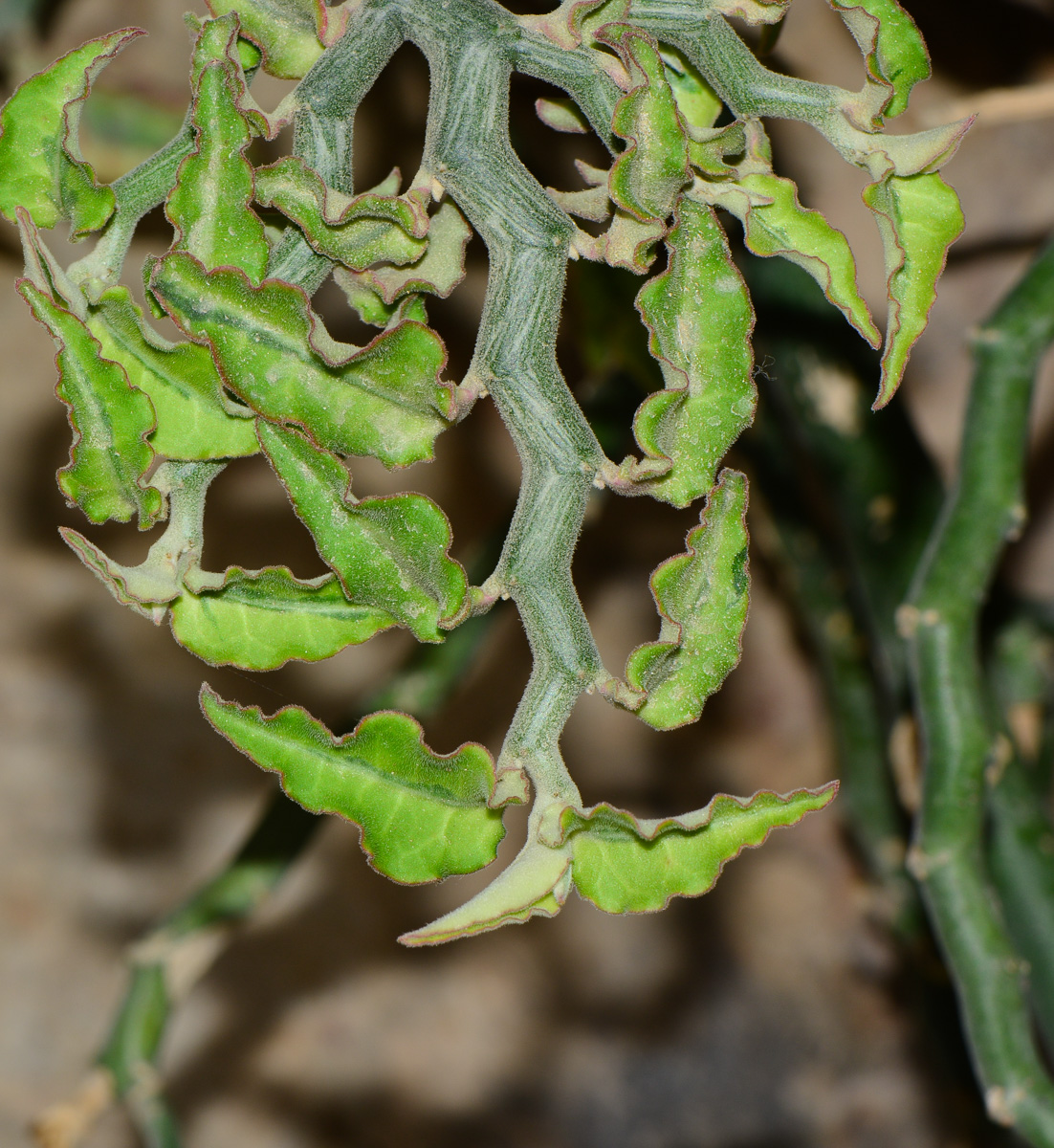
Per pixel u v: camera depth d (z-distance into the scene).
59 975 1.48
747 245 0.61
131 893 1.50
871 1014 1.56
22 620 1.46
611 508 1.49
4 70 1.13
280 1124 1.54
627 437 1.02
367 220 0.60
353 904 1.57
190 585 0.61
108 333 0.60
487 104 0.61
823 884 1.57
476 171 0.61
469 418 1.46
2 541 1.45
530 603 0.60
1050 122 1.37
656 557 1.50
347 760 0.60
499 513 1.47
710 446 0.61
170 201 0.60
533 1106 1.55
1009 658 1.31
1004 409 0.81
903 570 1.08
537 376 0.60
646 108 0.60
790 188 0.61
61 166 0.60
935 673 0.79
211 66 0.60
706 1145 1.53
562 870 0.60
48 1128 0.96
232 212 0.60
